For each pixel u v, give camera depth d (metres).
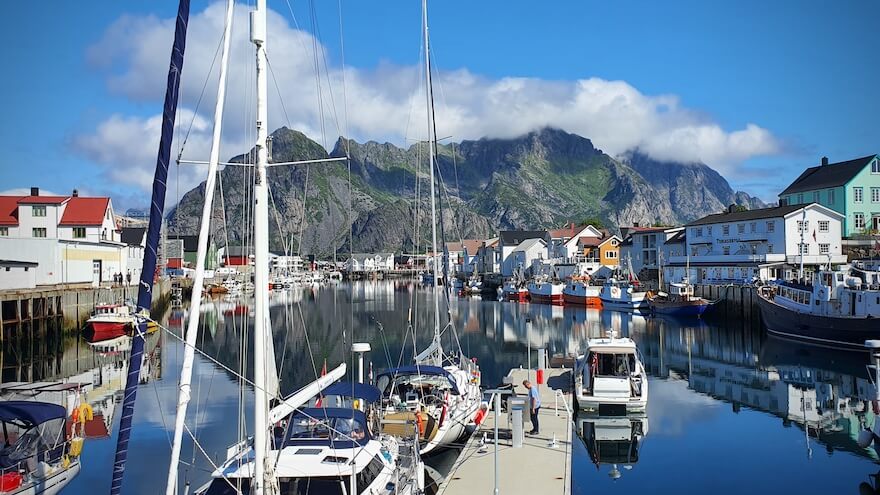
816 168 83.00
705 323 60.69
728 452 21.84
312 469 11.98
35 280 53.25
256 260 9.44
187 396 9.34
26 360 40.00
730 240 77.94
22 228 70.25
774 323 48.72
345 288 131.75
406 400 20.61
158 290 69.94
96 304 55.09
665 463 20.72
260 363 9.44
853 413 27.05
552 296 85.88
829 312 44.00
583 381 27.64
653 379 34.78
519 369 34.00
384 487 13.11
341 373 17.34
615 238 113.31
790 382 33.62
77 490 17.48
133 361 8.54
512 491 16.02
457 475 17.19
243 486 11.79
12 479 14.55
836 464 20.59
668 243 93.50
